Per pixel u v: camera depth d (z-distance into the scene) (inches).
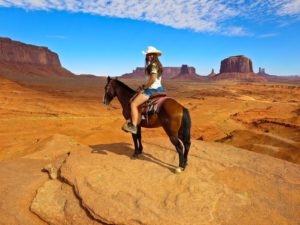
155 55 271.1
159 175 268.8
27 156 441.7
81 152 339.0
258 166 309.1
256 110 1743.4
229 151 360.2
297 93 3449.8
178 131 261.9
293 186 260.4
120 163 300.2
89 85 4173.2
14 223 241.0
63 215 238.2
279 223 206.8
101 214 218.8
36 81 4623.5
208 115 1477.6
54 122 1110.4
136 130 280.4
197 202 224.1
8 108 1418.6
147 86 268.4
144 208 218.4
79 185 259.9
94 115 1488.7
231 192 241.8
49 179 309.1
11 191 292.4
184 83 6717.5
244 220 208.1
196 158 315.3
